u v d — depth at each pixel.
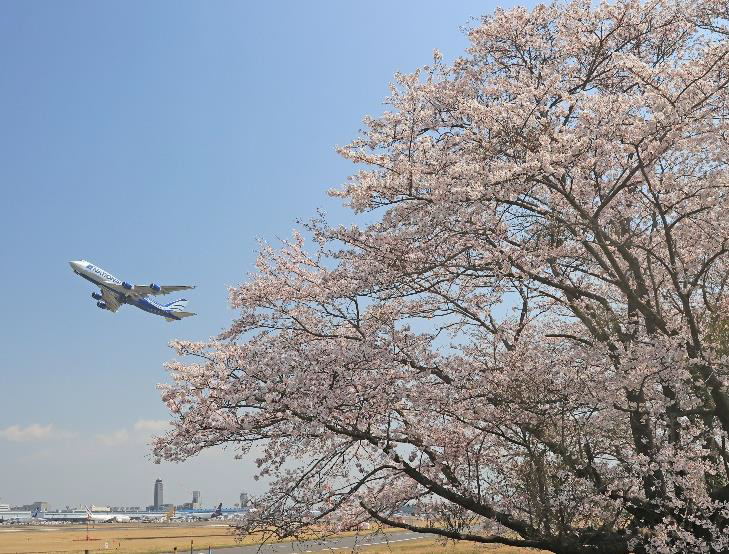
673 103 11.05
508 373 12.45
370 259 13.41
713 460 12.31
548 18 15.69
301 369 12.69
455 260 13.55
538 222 12.60
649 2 13.95
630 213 13.05
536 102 12.75
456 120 14.47
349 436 13.19
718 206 11.87
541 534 11.92
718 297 13.05
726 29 13.35
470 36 16.03
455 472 12.93
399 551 36.41
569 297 13.22
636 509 11.99
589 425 11.95
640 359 10.70
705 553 10.70
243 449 13.55
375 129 14.88
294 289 15.14
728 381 11.21
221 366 13.41
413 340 12.99
